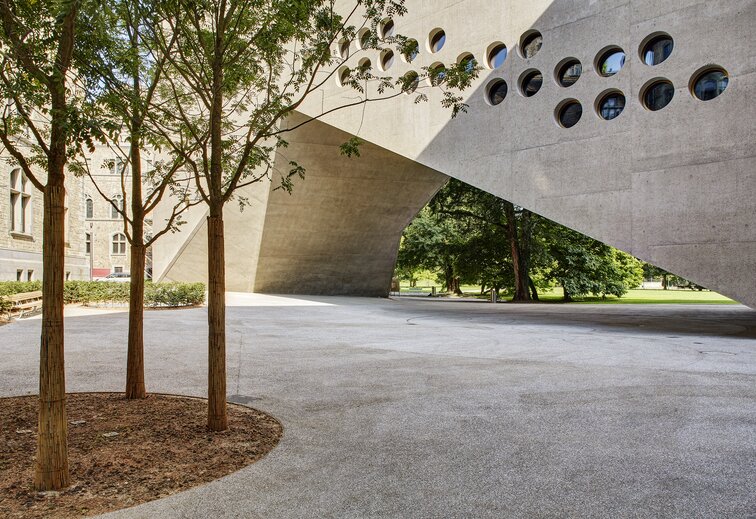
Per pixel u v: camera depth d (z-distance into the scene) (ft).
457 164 57.82
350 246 100.94
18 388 24.59
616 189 47.47
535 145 52.34
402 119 62.59
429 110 60.23
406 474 14.53
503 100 54.65
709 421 19.48
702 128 43.34
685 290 216.95
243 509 12.32
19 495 12.91
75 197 121.60
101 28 14.97
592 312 74.28
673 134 44.65
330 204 92.32
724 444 16.97
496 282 125.29
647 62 46.83
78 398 22.74
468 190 113.50
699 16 43.68
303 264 100.94
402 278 211.82
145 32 19.99
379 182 90.74
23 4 15.60
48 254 13.10
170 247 96.48
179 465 15.01
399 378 27.48
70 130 12.62
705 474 14.52
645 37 46.37
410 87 22.30
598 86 48.88
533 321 59.47
